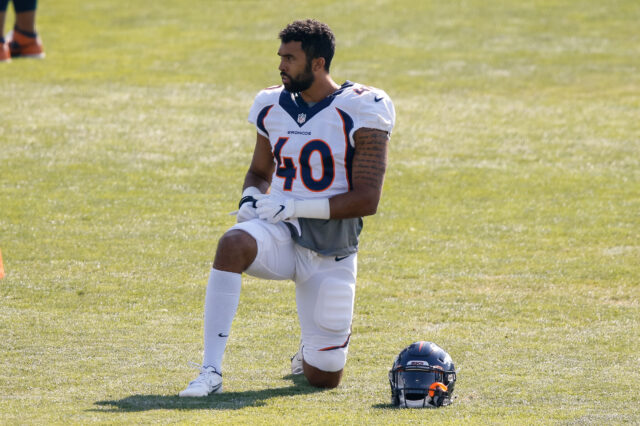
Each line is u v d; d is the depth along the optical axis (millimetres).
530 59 65625
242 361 19797
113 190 37844
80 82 57781
